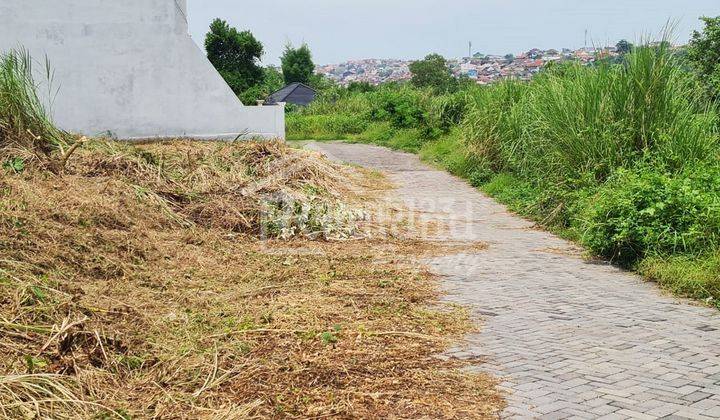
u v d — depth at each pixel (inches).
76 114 518.9
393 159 861.2
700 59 655.8
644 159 402.6
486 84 789.9
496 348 210.1
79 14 510.9
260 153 470.3
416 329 226.7
